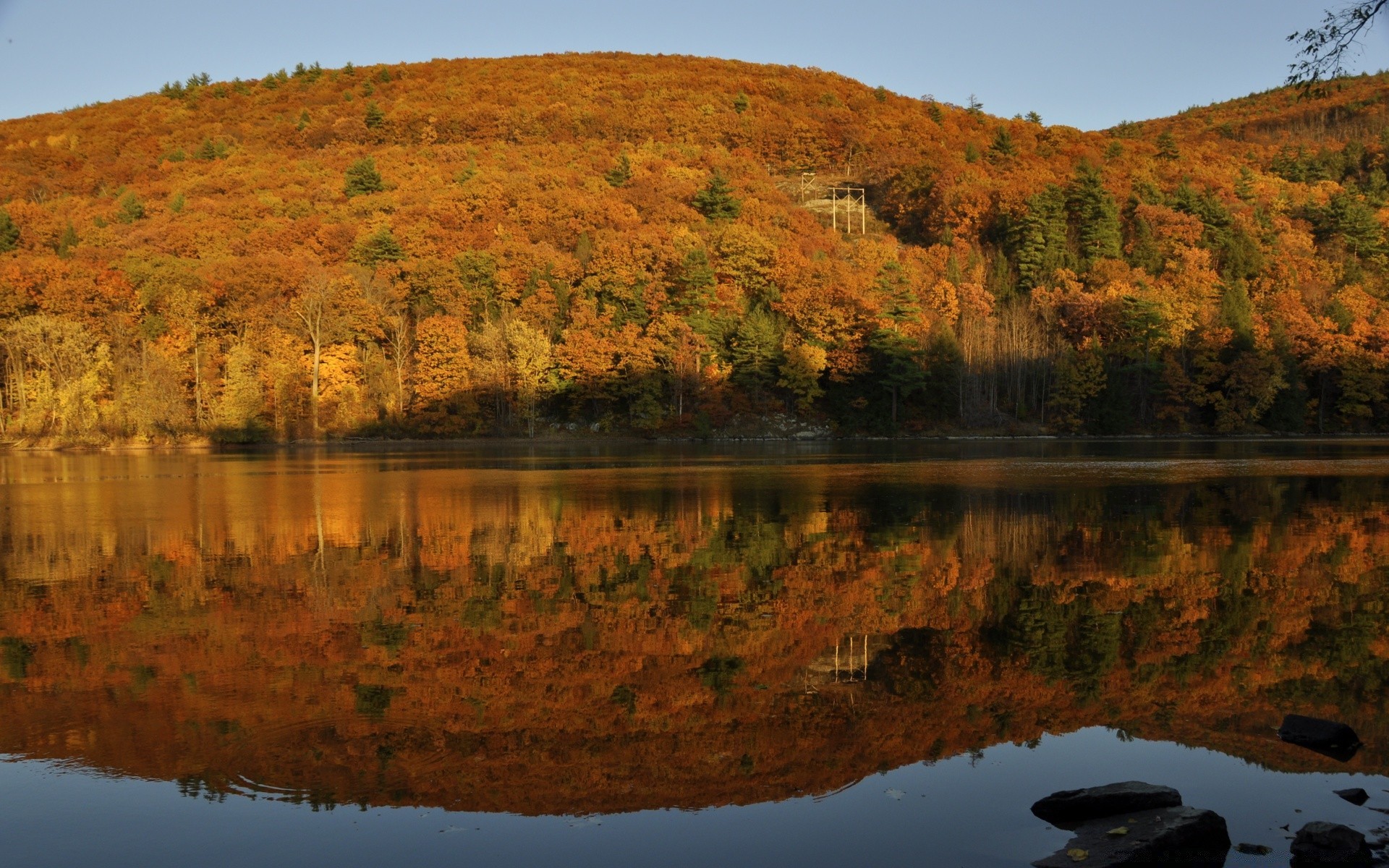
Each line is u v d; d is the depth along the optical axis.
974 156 150.62
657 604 19.72
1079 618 18.50
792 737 12.39
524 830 9.75
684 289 104.69
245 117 176.88
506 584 21.80
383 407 94.75
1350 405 108.69
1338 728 12.03
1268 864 8.62
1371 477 48.28
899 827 9.74
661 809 10.28
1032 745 12.06
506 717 13.13
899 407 105.38
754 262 107.00
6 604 19.92
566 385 97.12
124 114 183.00
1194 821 9.02
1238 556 24.95
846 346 102.00
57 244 107.12
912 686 14.45
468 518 32.97
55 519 33.34
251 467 59.66
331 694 14.05
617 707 13.52
